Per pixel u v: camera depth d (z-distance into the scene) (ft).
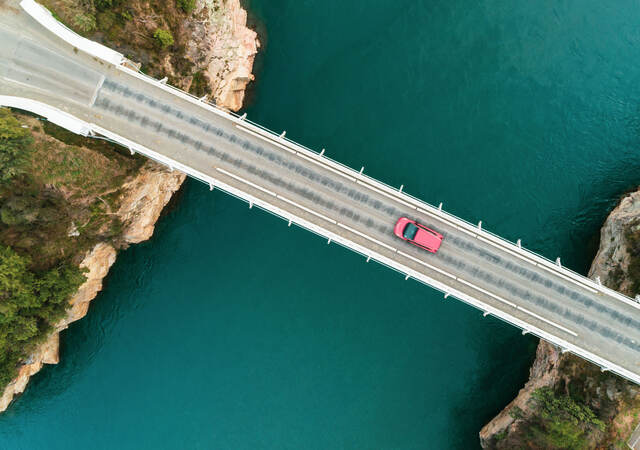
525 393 250.16
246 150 220.23
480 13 249.14
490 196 250.57
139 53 218.38
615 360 216.33
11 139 194.29
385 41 254.27
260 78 262.06
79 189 212.23
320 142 256.52
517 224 251.80
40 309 212.23
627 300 216.13
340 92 256.52
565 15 246.68
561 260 253.03
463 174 250.37
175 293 254.06
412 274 217.77
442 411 252.62
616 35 245.04
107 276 255.91
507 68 247.91
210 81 245.65
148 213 246.68
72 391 249.96
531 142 247.91
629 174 243.81
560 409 233.96
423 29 252.21
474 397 254.68
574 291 219.61
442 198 250.98
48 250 214.90
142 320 253.03
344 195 221.66
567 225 250.57
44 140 205.46
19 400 246.88
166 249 257.34
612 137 244.83
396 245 221.25
